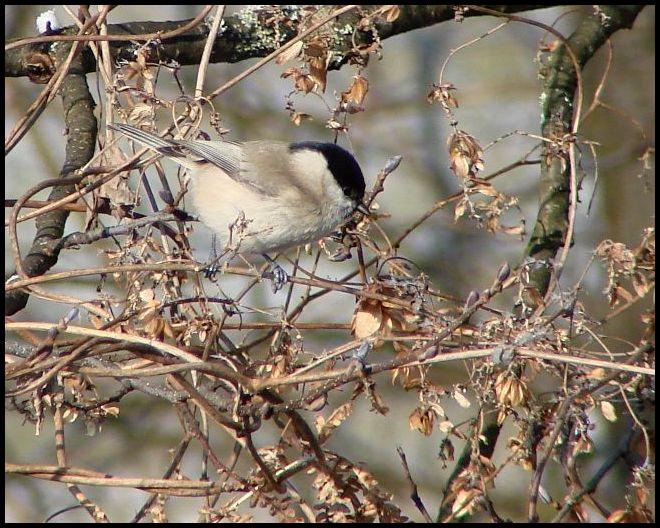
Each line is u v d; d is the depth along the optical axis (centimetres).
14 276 774
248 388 656
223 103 1616
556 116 988
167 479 682
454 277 1556
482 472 669
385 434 1518
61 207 830
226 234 878
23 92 1535
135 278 736
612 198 1549
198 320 730
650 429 682
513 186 1662
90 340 678
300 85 845
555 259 973
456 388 678
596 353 693
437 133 1705
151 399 1467
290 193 845
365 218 853
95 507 667
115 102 857
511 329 668
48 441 1416
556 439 644
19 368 672
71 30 1003
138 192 827
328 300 1470
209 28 1007
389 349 1321
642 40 1652
